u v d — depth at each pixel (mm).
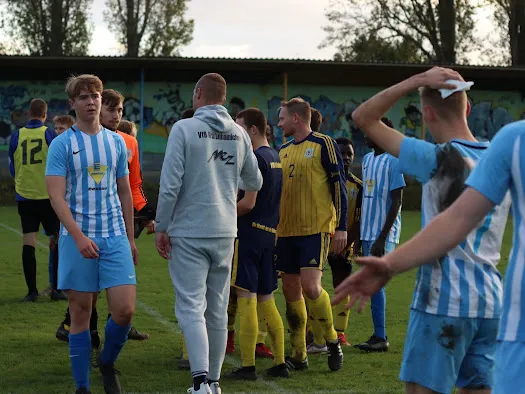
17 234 17188
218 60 25641
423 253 2738
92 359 6590
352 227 7785
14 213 22219
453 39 38375
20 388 5875
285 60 25719
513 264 2805
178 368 6562
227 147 5520
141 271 12406
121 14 47219
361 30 42344
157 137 28703
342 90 29688
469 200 2781
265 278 6344
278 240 6637
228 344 7250
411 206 26609
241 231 6199
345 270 7867
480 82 29938
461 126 3730
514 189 2805
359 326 8508
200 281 5398
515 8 38875
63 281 5266
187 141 5363
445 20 38312
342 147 7770
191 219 5379
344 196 6582
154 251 14984
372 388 5977
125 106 28594
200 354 5219
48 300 9633
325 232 6504
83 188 5285
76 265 5242
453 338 3623
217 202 5445
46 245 15484
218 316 5551
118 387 5613
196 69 27578
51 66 26578
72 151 5273
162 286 10992
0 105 27984
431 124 3775
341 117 29781
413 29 41438
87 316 5355
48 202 9430
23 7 46750
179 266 5387
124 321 5312
